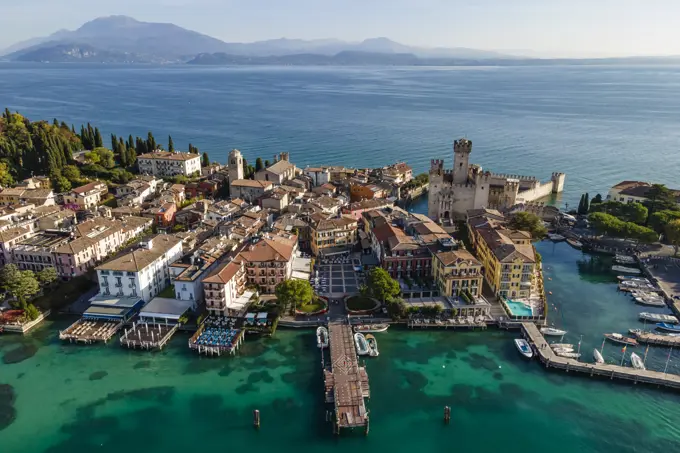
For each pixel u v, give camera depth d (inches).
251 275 5940.0
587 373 4675.2
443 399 4377.5
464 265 5590.6
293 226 7377.0
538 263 6727.4
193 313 5511.8
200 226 7662.4
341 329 5211.6
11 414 4165.8
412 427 4074.8
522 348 4963.1
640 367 4672.7
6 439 3912.4
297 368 4744.1
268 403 4308.6
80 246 6200.8
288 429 4040.4
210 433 3996.1
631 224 7322.8
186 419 4133.9
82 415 4168.3
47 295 5753.0
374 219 7539.4
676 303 5777.6
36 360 4840.1
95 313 5354.3
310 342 5128.0
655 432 4040.4
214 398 4365.2
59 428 4033.0
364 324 5319.9
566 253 7544.3
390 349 5039.4
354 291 6013.8
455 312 5408.5
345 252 7066.9
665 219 7603.4
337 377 4471.0
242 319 5369.1
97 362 4817.9
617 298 6077.8
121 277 5580.7
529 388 4520.2
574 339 5182.1
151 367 4751.5
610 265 7091.5
